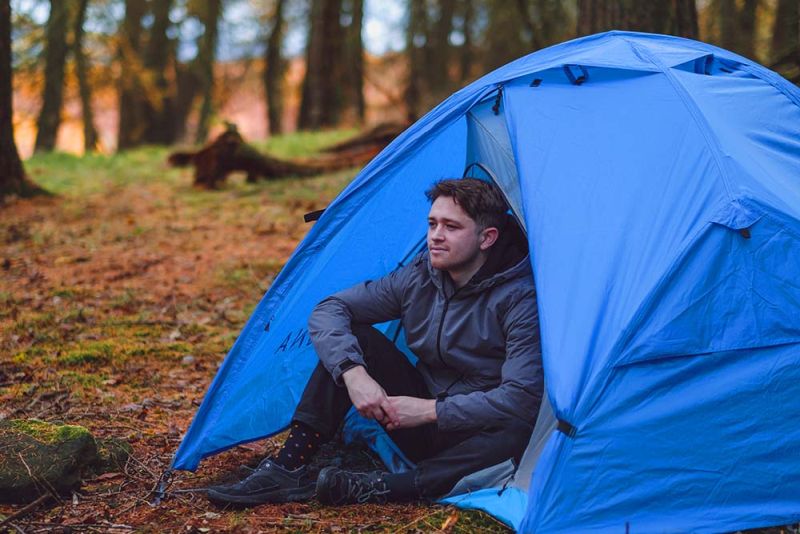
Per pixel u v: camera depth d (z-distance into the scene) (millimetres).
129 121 23172
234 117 29312
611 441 2672
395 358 3328
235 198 10234
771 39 8984
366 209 3479
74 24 18891
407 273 3367
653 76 3326
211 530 2863
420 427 3271
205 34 21797
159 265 7254
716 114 3203
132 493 3207
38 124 17766
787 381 2816
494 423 2982
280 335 3531
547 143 3164
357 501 3080
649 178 3012
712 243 2850
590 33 5930
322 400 3172
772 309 2836
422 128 3416
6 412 4016
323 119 18469
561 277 2855
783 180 3098
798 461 2805
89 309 5938
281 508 3053
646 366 2740
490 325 3125
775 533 2762
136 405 4203
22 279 6738
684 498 2719
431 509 3020
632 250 2869
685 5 5918
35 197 10477
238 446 3807
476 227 3102
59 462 3137
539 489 2629
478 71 24406
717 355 2785
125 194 10914
